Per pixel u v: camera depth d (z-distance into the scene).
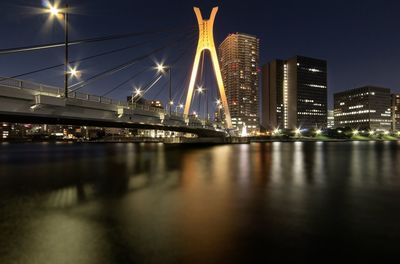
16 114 28.39
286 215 13.49
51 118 34.22
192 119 77.81
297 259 8.88
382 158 50.34
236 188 20.48
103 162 43.84
